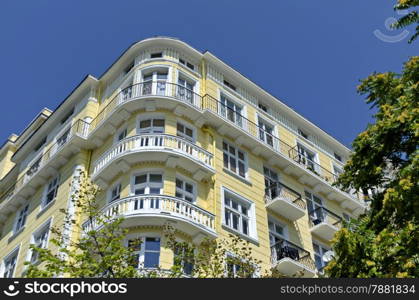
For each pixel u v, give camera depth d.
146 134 24.92
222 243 22.59
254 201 26.95
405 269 13.52
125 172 24.61
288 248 25.66
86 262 17.31
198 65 30.78
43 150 31.95
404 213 14.38
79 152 28.14
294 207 27.50
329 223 29.52
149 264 21.27
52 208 27.33
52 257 17.23
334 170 34.28
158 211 22.09
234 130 28.44
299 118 34.12
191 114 27.25
